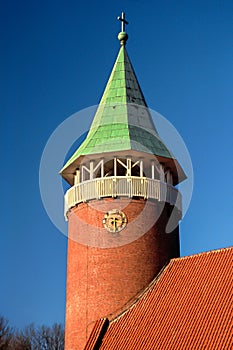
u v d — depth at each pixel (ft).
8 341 268.62
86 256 147.74
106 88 167.43
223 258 136.36
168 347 122.62
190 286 134.82
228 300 124.26
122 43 171.94
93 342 134.92
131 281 143.33
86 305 143.84
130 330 133.59
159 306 135.13
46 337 274.77
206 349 116.57
